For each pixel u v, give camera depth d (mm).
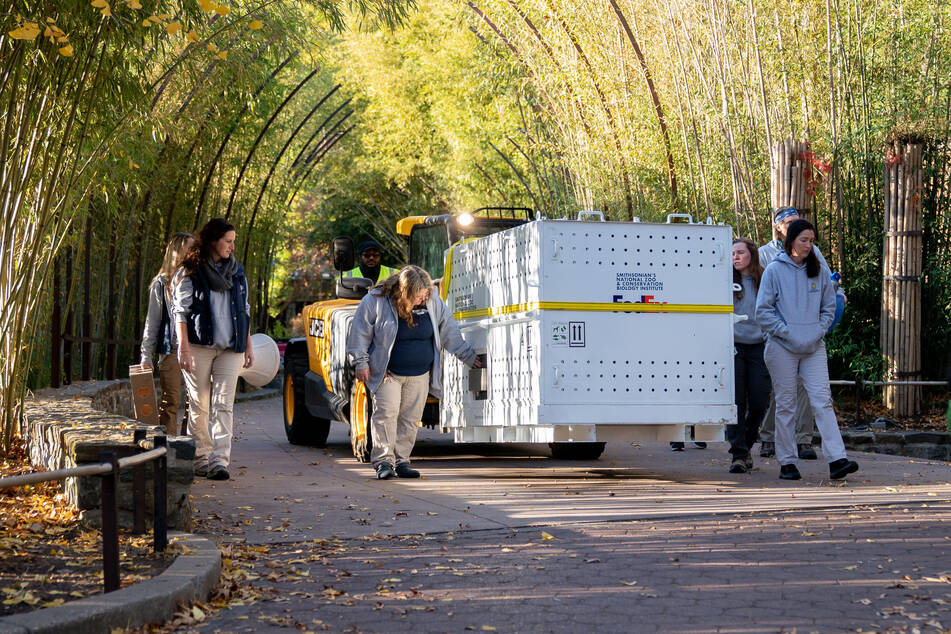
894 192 30328
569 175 40531
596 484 21219
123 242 35312
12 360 20812
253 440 32250
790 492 19594
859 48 30359
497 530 16109
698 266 21312
